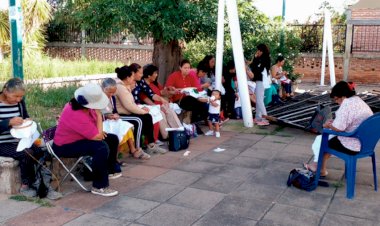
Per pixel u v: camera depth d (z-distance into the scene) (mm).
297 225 4137
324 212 4441
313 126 7602
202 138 7645
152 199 4754
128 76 6328
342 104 4887
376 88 15430
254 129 8359
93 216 4301
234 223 4168
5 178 4797
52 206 4531
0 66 13602
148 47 18859
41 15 17016
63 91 10641
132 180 5371
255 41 12047
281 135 7887
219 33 8539
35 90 10453
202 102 7984
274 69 10695
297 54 13547
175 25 8344
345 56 16922
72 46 20484
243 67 8336
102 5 8078
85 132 4672
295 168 5887
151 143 6602
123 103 6230
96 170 4812
